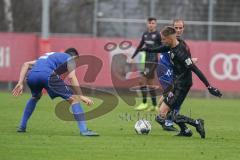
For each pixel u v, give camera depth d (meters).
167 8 81.50
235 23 80.00
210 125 43.75
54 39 75.12
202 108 59.38
